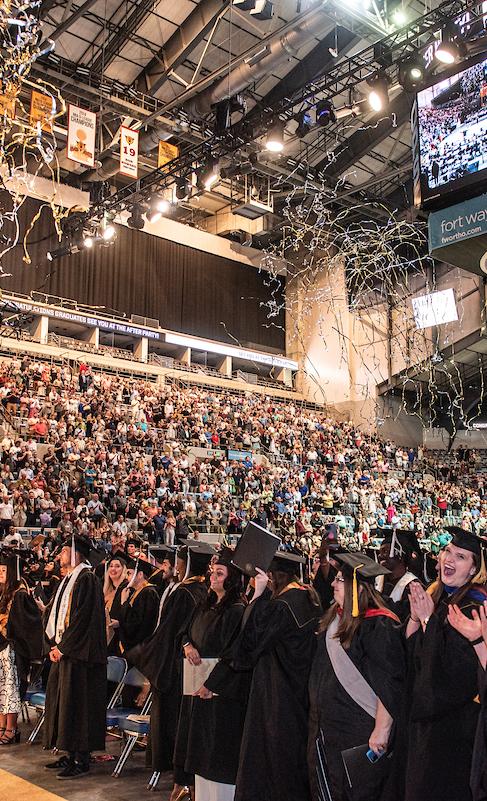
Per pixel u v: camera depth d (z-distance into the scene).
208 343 31.77
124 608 6.91
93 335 28.77
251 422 26.88
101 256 29.30
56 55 21.38
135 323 29.97
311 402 32.44
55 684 6.56
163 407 24.59
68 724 6.22
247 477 22.50
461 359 29.06
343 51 21.55
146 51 22.42
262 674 4.50
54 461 18.59
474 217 9.56
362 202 28.84
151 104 23.33
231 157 21.02
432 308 28.27
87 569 6.73
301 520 21.02
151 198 21.94
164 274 31.33
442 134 9.88
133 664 6.51
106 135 23.73
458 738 3.30
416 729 3.43
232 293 33.50
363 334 31.17
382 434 30.88
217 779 4.96
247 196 25.81
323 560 7.00
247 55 19.28
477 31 11.75
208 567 6.25
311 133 25.19
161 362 30.28
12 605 7.21
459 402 32.41
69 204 25.27
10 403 20.58
